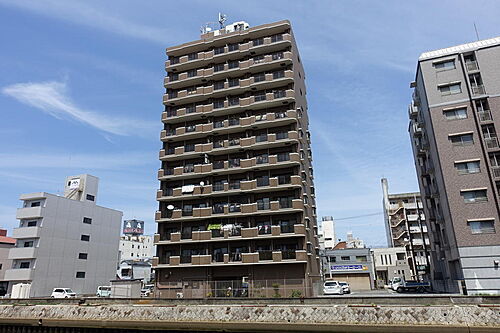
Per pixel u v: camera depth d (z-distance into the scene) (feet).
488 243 121.70
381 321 79.00
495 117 131.23
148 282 294.05
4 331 101.86
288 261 135.74
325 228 380.58
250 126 157.58
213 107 166.20
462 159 131.64
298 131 156.46
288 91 157.28
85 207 231.50
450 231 134.92
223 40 173.27
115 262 250.16
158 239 155.74
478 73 138.41
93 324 96.73
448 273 150.71
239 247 147.23
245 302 94.38
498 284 117.29
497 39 138.62
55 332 97.40
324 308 85.10
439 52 145.69
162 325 91.97
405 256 271.08
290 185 144.77
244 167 153.28
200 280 146.82
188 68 178.81
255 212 144.87
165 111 175.01
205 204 156.56
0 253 227.40
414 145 207.00
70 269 213.87
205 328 89.25
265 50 167.02
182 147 165.27
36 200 205.98
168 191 162.09
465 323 73.97
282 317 86.28
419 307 79.00
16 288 183.52
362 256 237.45
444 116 138.31
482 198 126.31
